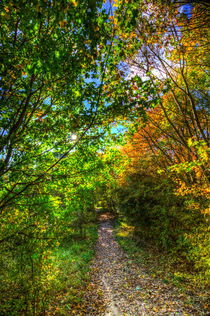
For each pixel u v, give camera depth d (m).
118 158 4.59
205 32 4.86
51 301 5.48
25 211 4.32
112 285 6.60
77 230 13.27
